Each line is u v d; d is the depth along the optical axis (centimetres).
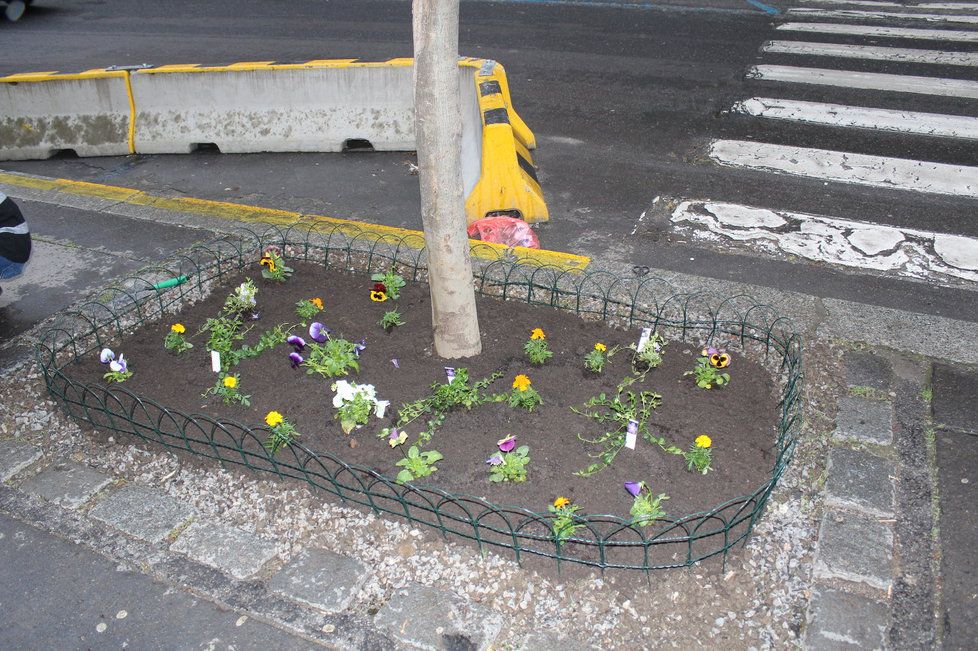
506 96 745
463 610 316
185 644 315
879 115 823
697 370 427
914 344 465
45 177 811
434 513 350
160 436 411
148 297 523
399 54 1120
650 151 777
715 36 1114
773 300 511
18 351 496
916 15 1162
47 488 393
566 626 307
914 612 308
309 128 822
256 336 491
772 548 335
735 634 300
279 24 1352
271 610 324
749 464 374
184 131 848
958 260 575
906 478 370
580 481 367
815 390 425
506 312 500
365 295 530
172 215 688
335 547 350
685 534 342
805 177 709
